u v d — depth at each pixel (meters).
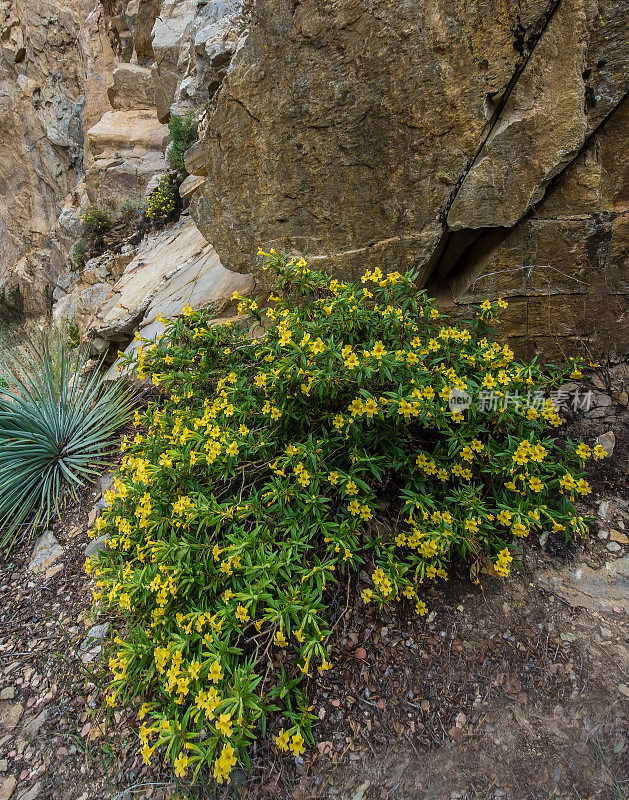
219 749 1.72
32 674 2.29
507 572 1.89
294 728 1.65
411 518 2.01
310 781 1.72
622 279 2.45
